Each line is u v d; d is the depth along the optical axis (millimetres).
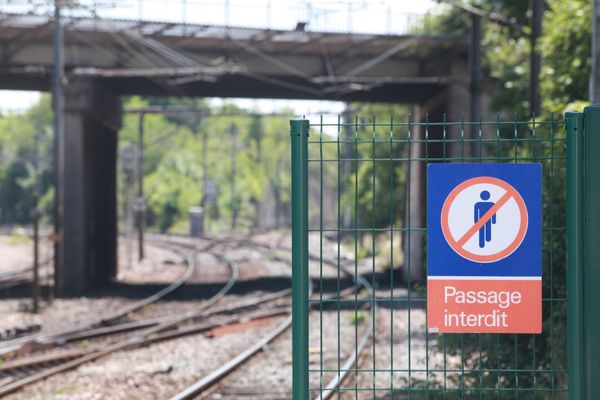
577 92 16891
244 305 26828
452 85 32344
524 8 30219
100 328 22156
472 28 26016
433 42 32188
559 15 17672
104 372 15547
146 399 13375
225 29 31438
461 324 6336
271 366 16406
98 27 31547
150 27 31281
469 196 6324
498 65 31172
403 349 17828
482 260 6320
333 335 20375
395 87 34312
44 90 35469
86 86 32188
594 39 10414
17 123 134875
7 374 15633
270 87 35375
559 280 10797
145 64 33000
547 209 10820
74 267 32625
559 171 10859
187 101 122438
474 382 11508
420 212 35438
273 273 40781
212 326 21672
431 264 6340
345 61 33125
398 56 33312
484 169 6312
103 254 37562
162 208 103625
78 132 32531
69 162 32594
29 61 32531
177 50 32375
